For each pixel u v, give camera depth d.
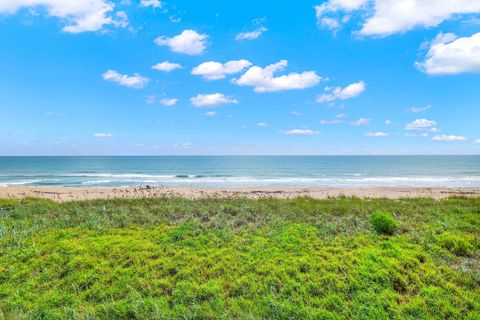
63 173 55.97
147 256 6.34
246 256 6.23
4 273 5.86
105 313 4.71
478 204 11.83
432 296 4.90
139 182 38.78
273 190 26.36
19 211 10.23
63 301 5.07
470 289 5.12
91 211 9.98
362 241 6.98
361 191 25.12
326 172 60.28
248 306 4.78
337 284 5.19
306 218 8.98
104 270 5.83
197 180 41.97
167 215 9.43
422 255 6.14
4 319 4.63
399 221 8.65
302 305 4.72
